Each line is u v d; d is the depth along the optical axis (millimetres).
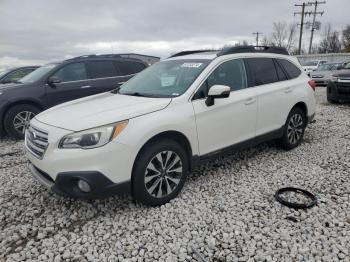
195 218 3318
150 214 3420
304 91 5418
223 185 4090
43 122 3451
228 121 4137
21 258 2805
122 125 3195
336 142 5816
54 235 3143
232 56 4430
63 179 3076
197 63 4238
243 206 3533
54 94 7223
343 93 9852
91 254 2832
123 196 3816
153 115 3416
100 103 3803
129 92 4312
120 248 2900
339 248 2777
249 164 4793
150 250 2854
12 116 6777
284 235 2982
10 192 4102
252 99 4445
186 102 3729
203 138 3873
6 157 5594
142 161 3314
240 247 2855
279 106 4934
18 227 3303
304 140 6023
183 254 2783
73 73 7559
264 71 4855
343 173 4363
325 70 17672
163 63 4754
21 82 7379
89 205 3652
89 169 3043
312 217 3268
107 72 8023
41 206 3695
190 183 4156
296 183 4094
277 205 3527
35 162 3363
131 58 8633
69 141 3084
